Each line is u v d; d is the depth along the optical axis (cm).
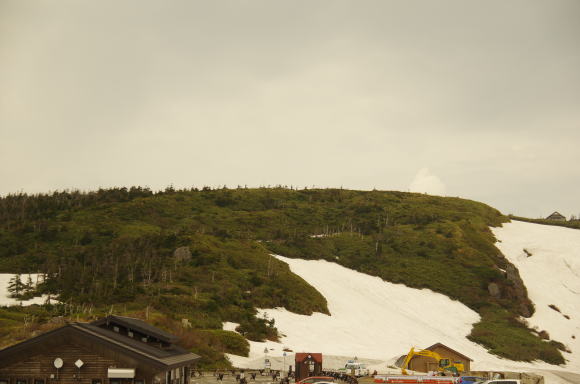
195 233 17675
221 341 9888
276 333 11831
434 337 13688
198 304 12400
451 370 8475
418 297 16925
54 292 13225
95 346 3562
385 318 14575
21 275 14912
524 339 14662
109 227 19088
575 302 17888
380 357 10944
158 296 12506
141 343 4097
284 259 18012
